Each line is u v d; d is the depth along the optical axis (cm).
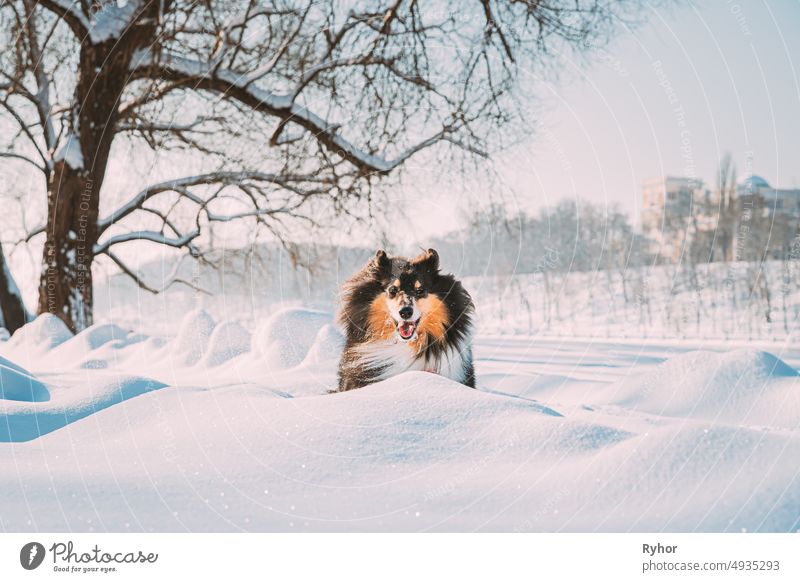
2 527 216
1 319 1552
